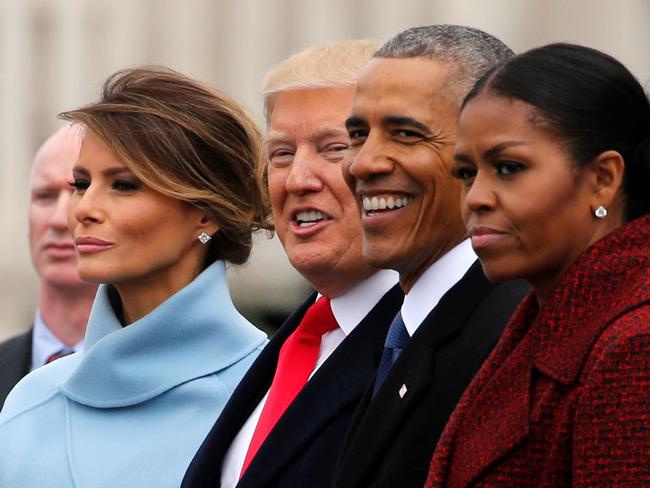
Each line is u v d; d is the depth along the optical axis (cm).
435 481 1066
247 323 1666
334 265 1402
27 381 1670
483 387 1075
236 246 1653
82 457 1574
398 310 1379
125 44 8162
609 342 983
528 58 1067
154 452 1568
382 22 7956
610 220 1051
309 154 1418
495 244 1056
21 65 8000
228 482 1437
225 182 1619
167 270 1620
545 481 1008
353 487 1198
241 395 1457
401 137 1249
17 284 6994
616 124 1048
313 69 1431
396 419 1190
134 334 1605
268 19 8112
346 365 1357
